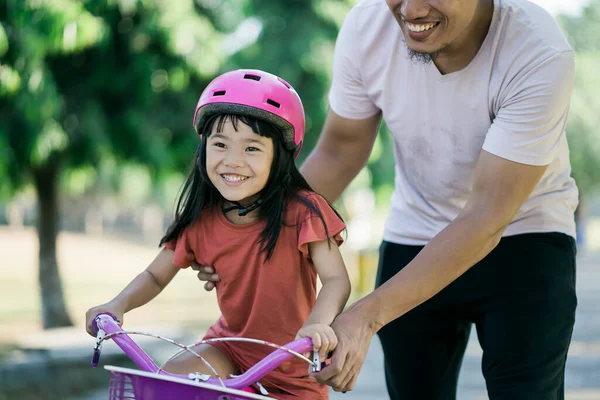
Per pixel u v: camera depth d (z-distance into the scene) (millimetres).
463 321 3754
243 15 13062
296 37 16734
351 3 16984
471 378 10102
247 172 3047
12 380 10289
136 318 17812
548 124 3152
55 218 13391
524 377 3398
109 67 11094
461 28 3082
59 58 10906
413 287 2992
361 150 3934
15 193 13281
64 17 9586
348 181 4004
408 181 3822
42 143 10461
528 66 3189
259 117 3029
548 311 3457
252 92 3029
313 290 3215
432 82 3420
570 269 3564
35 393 10227
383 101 3607
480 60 3303
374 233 31859
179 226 3254
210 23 12039
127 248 44688
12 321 16969
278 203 3127
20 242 47688
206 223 3242
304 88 16797
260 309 3168
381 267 3959
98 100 11359
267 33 17031
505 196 3145
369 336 2877
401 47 3486
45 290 13438
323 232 3092
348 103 3783
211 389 2430
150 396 2467
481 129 3391
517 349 3432
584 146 28094
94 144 11266
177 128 12453
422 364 3801
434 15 3035
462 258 3068
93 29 9836
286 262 3135
